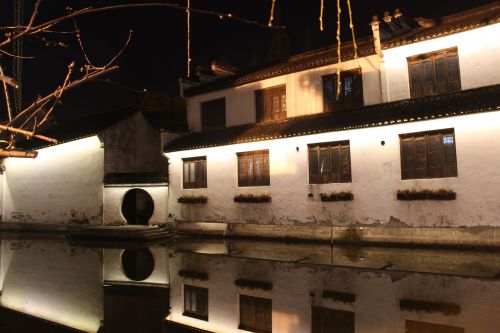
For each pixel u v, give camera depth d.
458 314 6.97
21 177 27.28
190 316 7.98
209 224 19.80
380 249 14.27
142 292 9.97
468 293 8.25
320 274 10.73
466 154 13.44
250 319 7.59
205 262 13.39
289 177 17.30
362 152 15.46
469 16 16.83
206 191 19.94
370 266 11.50
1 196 28.27
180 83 23.20
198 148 19.88
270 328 7.04
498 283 8.98
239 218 18.72
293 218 17.08
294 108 18.95
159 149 26.30
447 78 15.12
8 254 17.03
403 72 15.95
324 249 14.87
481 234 13.08
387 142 14.92
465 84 14.57
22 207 26.92
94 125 25.59
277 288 9.52
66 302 9.38
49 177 25.56
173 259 14.27
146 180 21.69
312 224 16.56
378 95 16.66
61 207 24.62
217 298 9.04
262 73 19.91
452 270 10.51
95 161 23.19
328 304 8.05
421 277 9.87
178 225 20.83
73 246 18.62
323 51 21.06
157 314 8.19
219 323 7.49
